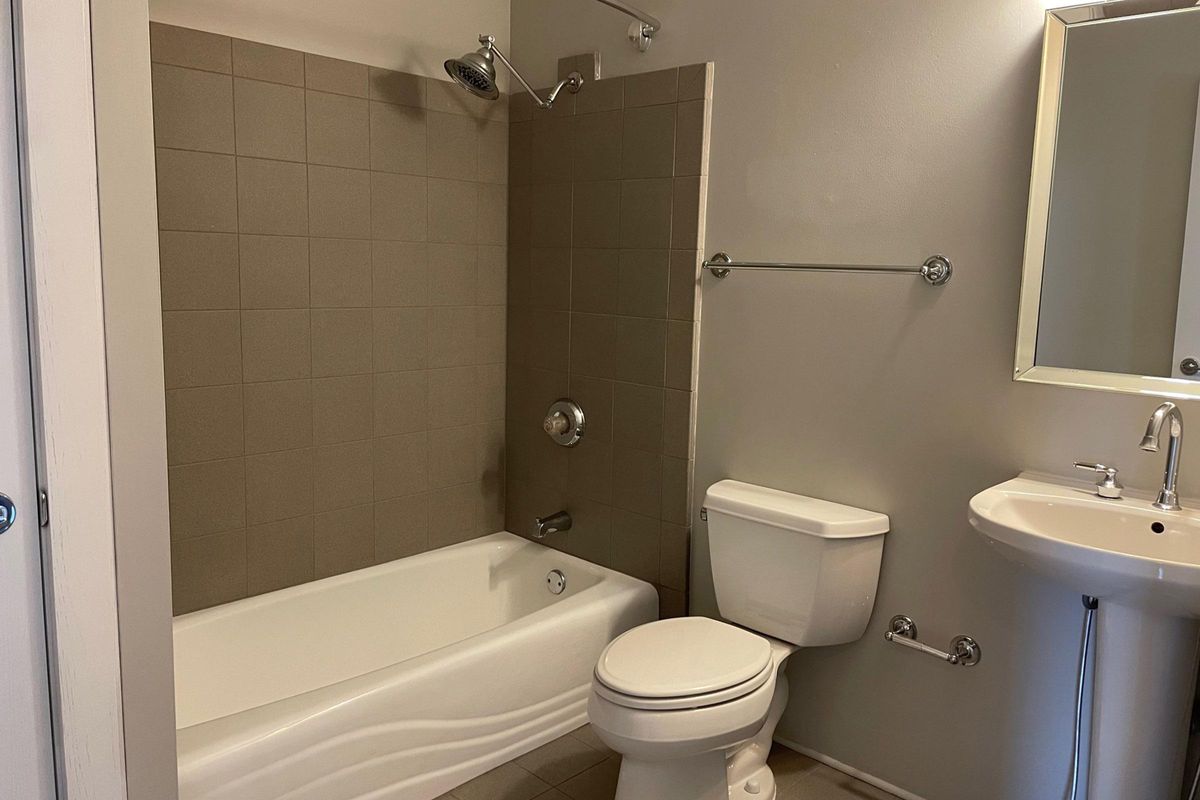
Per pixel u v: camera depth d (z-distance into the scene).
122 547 1.53
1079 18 1.85
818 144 2.28
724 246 2.50
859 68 2.19
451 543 3.02
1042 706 2.04
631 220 2.67
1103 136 1.85
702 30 2.47
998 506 1.83
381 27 2.62
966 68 2.02
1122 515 1.78
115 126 1.44
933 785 2.25
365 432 2.72
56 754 1.52
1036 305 1.96
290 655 2.54
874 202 2.20
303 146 2.47
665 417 2.66
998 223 2.01
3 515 1.43
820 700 2.44
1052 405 1.97
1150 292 1.82
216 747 1.80
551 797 2.24
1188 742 1.89
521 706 2.41
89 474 1.48
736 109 2.42
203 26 2.25
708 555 2.63
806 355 2.36
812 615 2.21
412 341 2.81
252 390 2.45
